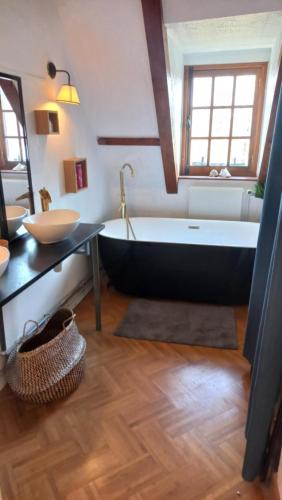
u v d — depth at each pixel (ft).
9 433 5.85
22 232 7.32
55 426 5.99
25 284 5.05
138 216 13.25
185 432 5.84
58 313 7.39
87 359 7.72
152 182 12.56
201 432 5.84
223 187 12.13
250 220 12.45
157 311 9.70
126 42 8.32
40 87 7.67
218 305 10.03
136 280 10.29
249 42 9.92
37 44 7.43
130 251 9.90
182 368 7.41
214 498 4.81
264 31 8.87
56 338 6.49
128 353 7.92
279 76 9.08
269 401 4.49
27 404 6.46
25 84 7.12
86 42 8.50
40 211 8.04
